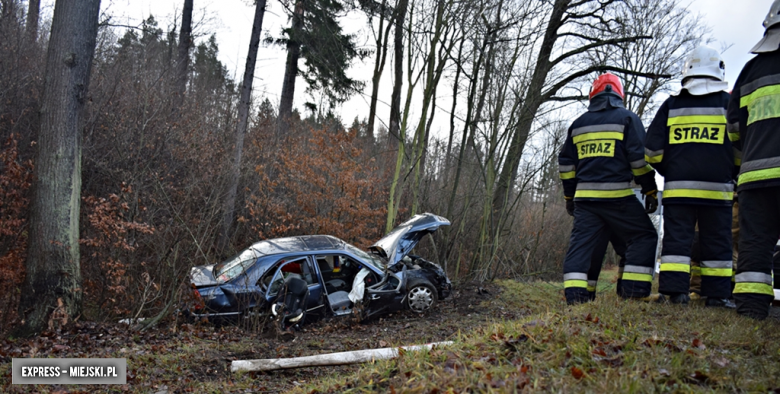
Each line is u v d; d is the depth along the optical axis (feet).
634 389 7.96
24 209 23.43
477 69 30.58
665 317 13.15
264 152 36.91
